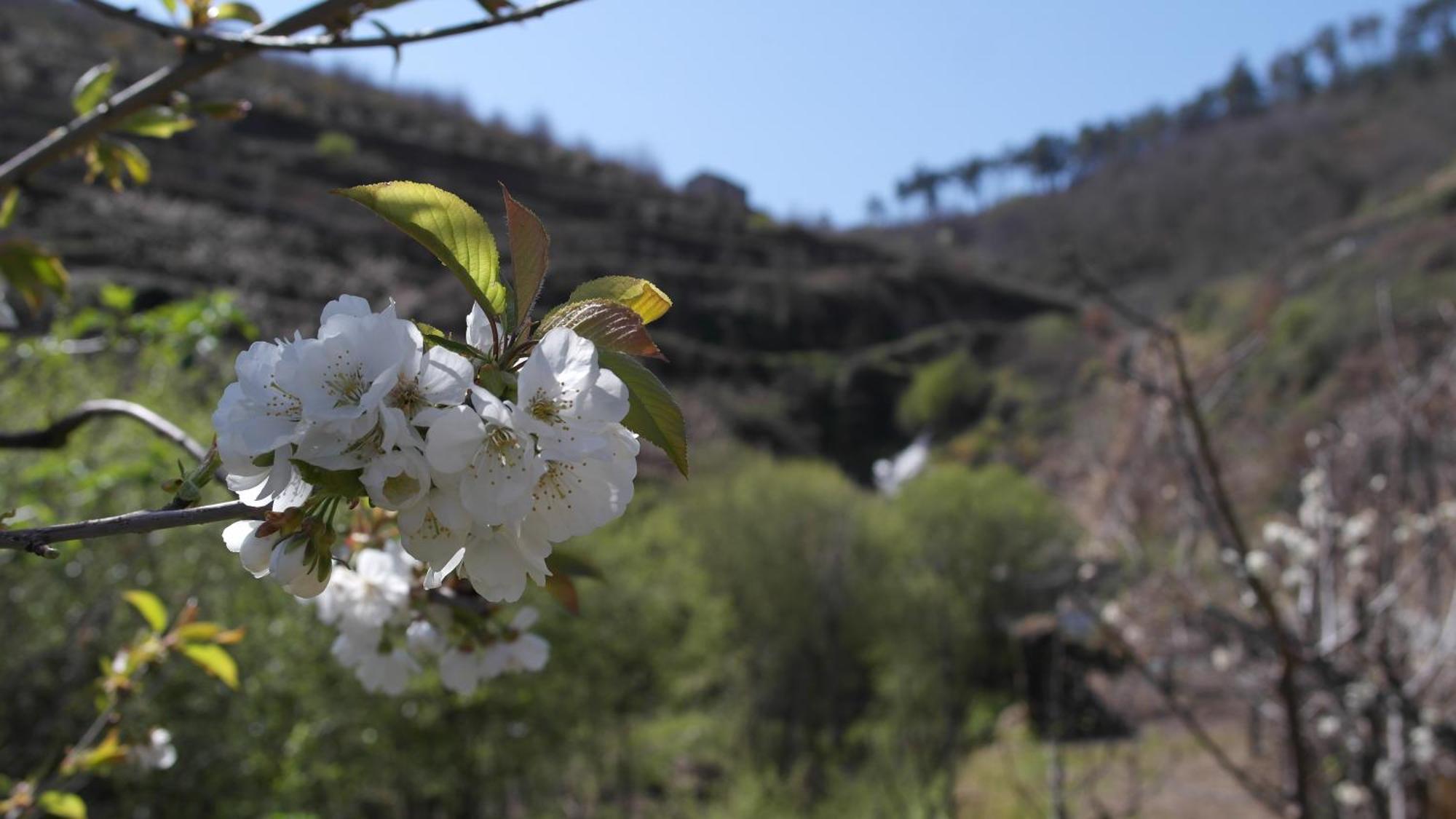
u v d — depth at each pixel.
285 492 0.84
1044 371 41.72
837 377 45.69
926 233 83.25
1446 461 4.50
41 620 5.34
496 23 1.44
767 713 14.49
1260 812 6.68
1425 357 4.56
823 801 10.70
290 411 0.82
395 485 0.78
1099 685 7.30
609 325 0.88
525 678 9.00
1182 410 3.25
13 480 4.99
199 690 6.06
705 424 23.98
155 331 4.26
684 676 12.58
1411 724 3.46
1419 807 4.12
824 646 14.63
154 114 1.88
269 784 6.78
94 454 5.62
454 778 8.76
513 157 49.00
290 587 0.85
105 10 1.43
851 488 18.25
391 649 1.54
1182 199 60.81
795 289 49.75
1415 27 67.00
